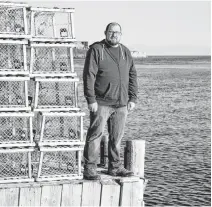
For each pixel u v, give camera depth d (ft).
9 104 24.16
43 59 24.85
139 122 115.03
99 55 24.16
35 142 24.56
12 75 24.18
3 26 24.26
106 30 24.25
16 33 24.02
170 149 86.22
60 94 24.91
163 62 529.45
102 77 24.30
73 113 24.43
